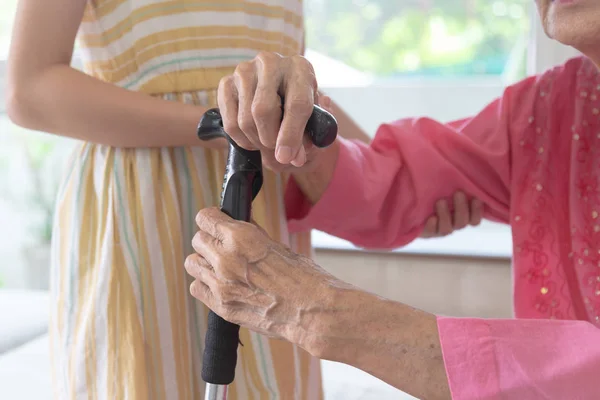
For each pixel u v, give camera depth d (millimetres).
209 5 810
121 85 829
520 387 578
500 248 1592
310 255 968
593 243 880
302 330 624
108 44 818
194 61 819
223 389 653
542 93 954
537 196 931
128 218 808
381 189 929
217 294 646
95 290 796
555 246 912
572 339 597
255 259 630
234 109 643
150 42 806
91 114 774
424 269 1568
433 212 991
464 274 1546
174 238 810
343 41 1868
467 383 586
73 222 837
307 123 616
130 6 800
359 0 1831
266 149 732
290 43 882
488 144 966
